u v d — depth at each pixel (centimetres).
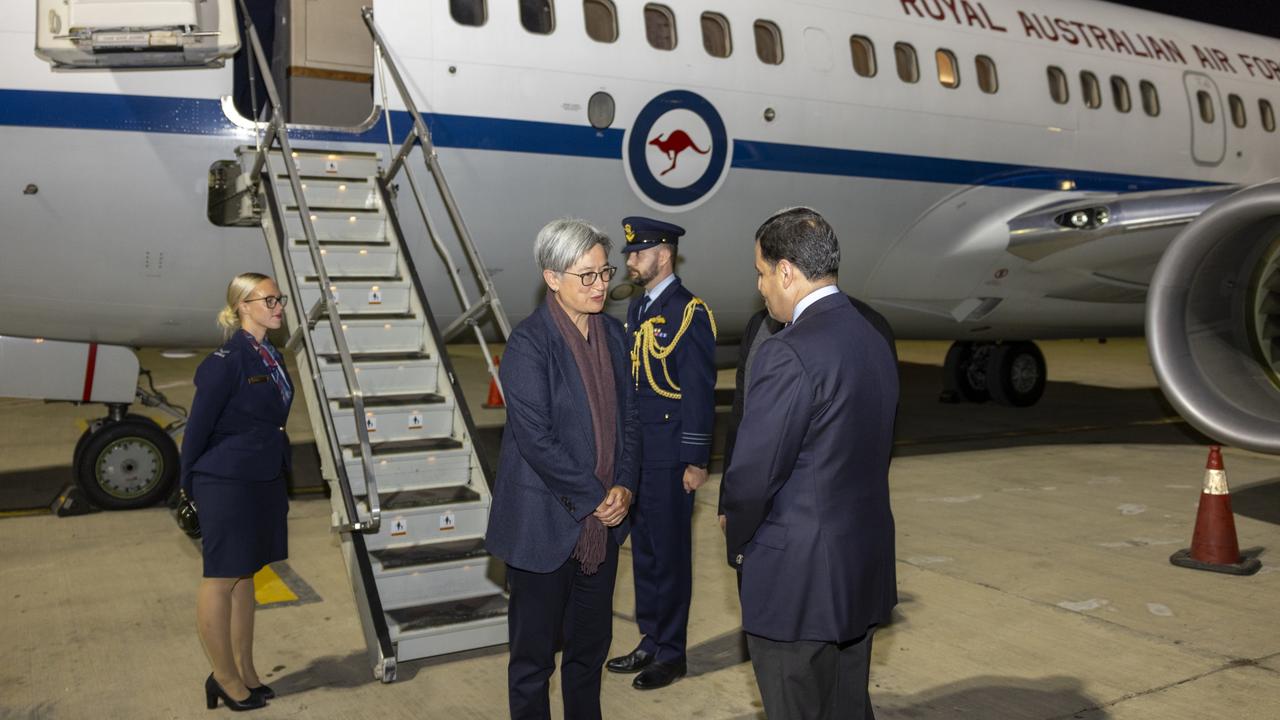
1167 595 510
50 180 600
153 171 614
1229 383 583
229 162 625
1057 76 939
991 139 881
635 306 422
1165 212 794
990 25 905
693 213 748
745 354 367
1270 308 588
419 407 517
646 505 405
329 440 435
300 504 723
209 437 365
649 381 403
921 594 513
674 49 729
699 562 578
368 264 584
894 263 872
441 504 475
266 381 371
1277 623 469
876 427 254
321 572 561
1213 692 394
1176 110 1019
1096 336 1084
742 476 244
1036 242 883
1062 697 390
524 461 307
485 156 668
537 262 307
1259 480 786
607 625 318
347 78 800
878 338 261
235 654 399
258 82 784
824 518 248
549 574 305
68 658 430
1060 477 802
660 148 722
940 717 373
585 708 320
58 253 617
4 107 589
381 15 640
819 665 254
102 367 673
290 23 785
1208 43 1087
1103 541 611
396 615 432
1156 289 580
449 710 383
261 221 584
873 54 821
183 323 673
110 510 684
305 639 459
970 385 1238
